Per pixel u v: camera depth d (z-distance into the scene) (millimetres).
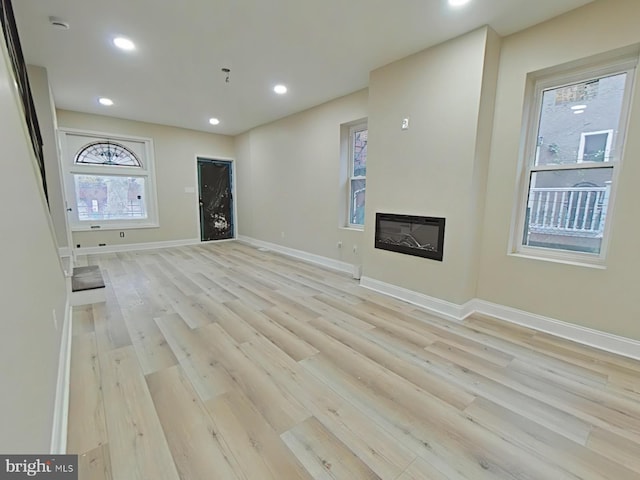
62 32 2750
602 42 2246
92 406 1652
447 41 2828
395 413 1647
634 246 2209
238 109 5152
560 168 2627
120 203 6055
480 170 2832
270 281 4098
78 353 2205
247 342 2400
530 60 2607
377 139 3555
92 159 5664
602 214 2447
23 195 1360
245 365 2076
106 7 2391
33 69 3467
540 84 2695
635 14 2105
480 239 3014
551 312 2633
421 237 3205
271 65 3422
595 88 2436
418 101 3098
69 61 3340
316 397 1763
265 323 2760
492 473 1298
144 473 1262
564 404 1746
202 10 2432
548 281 2631
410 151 3219
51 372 1457
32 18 2525
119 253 5852
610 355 2279
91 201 5742
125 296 3434
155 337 2461
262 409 1656
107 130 5648
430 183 3064
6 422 809
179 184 6676
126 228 6102
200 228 7156
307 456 1364
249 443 1429
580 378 1993
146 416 1585
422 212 3158
